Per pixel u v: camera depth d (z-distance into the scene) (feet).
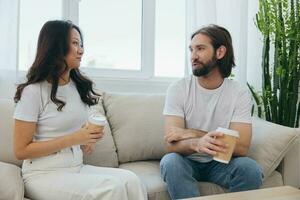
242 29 9.02
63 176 4.82
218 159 4.84
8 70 7.16
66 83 5.42
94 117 4.92
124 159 7.00
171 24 9.38
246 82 9.03
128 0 9.00
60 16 8.32
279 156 6.35
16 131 4.86
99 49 8.83
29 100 4.91
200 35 6.34
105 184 4.51
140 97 7.60
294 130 6.46
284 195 4.49
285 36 8.23
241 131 5.98
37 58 5.10
